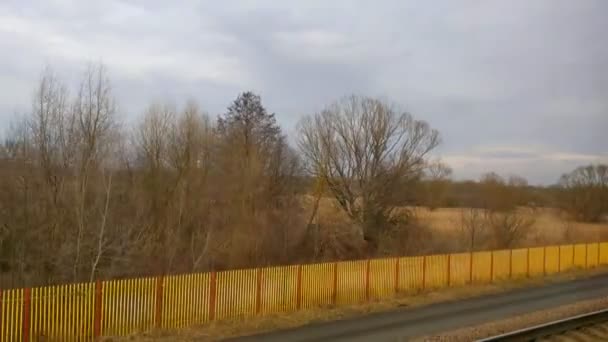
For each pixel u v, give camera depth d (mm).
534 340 16359
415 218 53719
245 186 45594
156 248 37156
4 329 14219
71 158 34750
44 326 14930
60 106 35125
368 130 51281
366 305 22422
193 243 39125
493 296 26234
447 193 64562
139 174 41969
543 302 25016
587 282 32750
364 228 50375
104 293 16078
